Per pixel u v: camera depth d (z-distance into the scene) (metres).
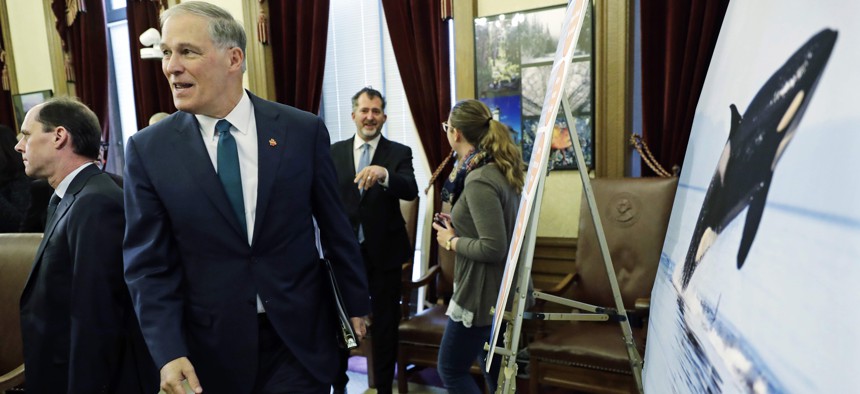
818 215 0.38
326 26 3.55
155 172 1.29
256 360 1.29
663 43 2.63
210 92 1.27
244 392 1.29
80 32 4.54
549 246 3.02
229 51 1.29
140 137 1.34
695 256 0.71
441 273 3.07
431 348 2.62
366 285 1.50
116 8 4.57
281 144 1.34
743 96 0.63
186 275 1.30
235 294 1.28
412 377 2.96
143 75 4.23
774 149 0.49
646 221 2.47
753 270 0.49
